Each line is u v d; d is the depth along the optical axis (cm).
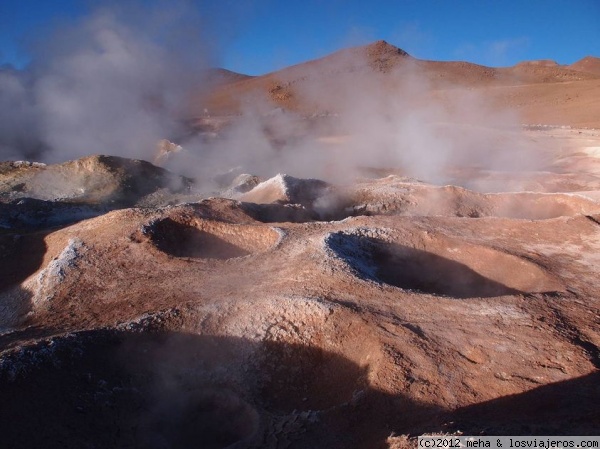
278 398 598
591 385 494
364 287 736
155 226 1055
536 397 479
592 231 1028
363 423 488
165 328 676
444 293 891
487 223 1094
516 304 690
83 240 1025
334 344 634
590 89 5050
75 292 846
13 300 890
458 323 636
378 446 436
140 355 638
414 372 535
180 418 579
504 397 486
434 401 491
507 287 862
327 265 805
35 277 933
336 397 575
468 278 916
